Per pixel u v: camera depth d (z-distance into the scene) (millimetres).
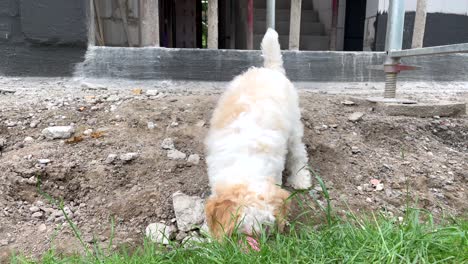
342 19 3102
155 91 1688
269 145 1012
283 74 1368
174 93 1705
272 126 1054
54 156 1220
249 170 945
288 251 852
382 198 1163
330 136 1392
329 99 1663
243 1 3447
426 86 2043
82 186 1158
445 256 846
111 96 1606
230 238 851
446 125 1497
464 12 2377
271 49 1370
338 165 1285
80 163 1208
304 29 3283
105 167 1200
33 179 1146
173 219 1086
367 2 2783
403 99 1648
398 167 1280
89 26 1823
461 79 2105
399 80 2059
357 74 1991
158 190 1152
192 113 1453
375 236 898
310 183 1201
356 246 880
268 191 889
